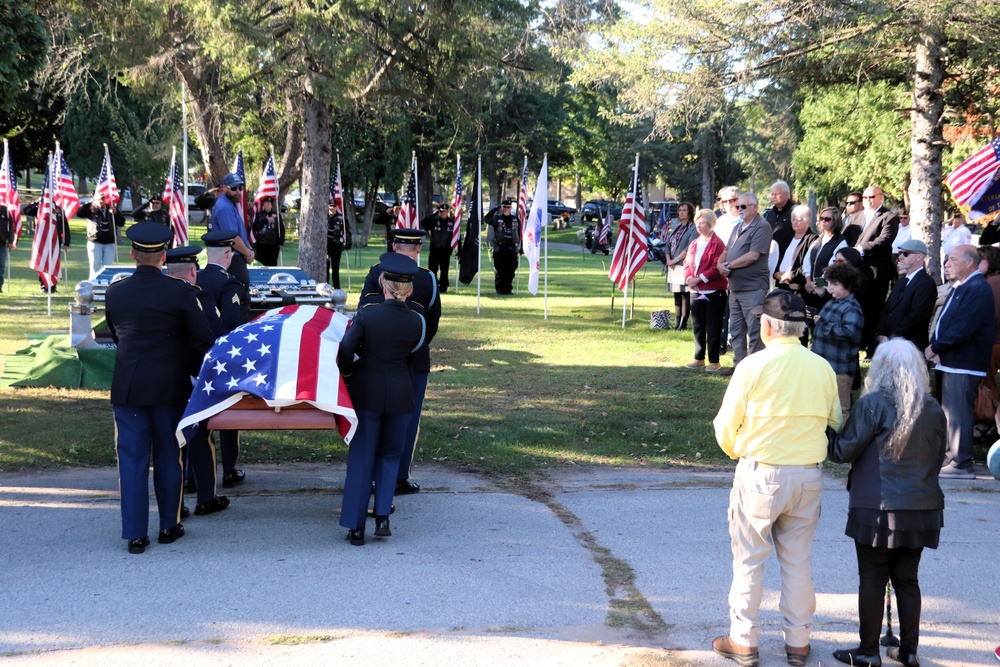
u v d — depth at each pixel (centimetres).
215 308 650
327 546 615
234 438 751
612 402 1012
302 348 621
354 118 3203
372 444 620
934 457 457
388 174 3919
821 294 1023
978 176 1045
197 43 1780
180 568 567
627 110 1775
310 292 1137
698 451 877
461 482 784
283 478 782
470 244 2177
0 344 1227
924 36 1249
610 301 1933
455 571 572
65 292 1816
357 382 621
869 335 1081
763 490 452
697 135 4675
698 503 732
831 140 3003
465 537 640
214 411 600
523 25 1864
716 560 603
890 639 488
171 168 1948
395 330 620
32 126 3728
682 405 1003
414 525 666
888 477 453
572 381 1103
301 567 573
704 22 1370
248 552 600
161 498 611
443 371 1151
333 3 1516
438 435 894
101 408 945
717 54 1398
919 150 1341
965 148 2188
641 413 973
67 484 740
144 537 595
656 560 601
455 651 463
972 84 1465
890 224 1065
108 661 443
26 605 506
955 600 549
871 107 1650
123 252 2795
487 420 943
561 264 3212
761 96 1491
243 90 2195
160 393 595
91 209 1741
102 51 1812
